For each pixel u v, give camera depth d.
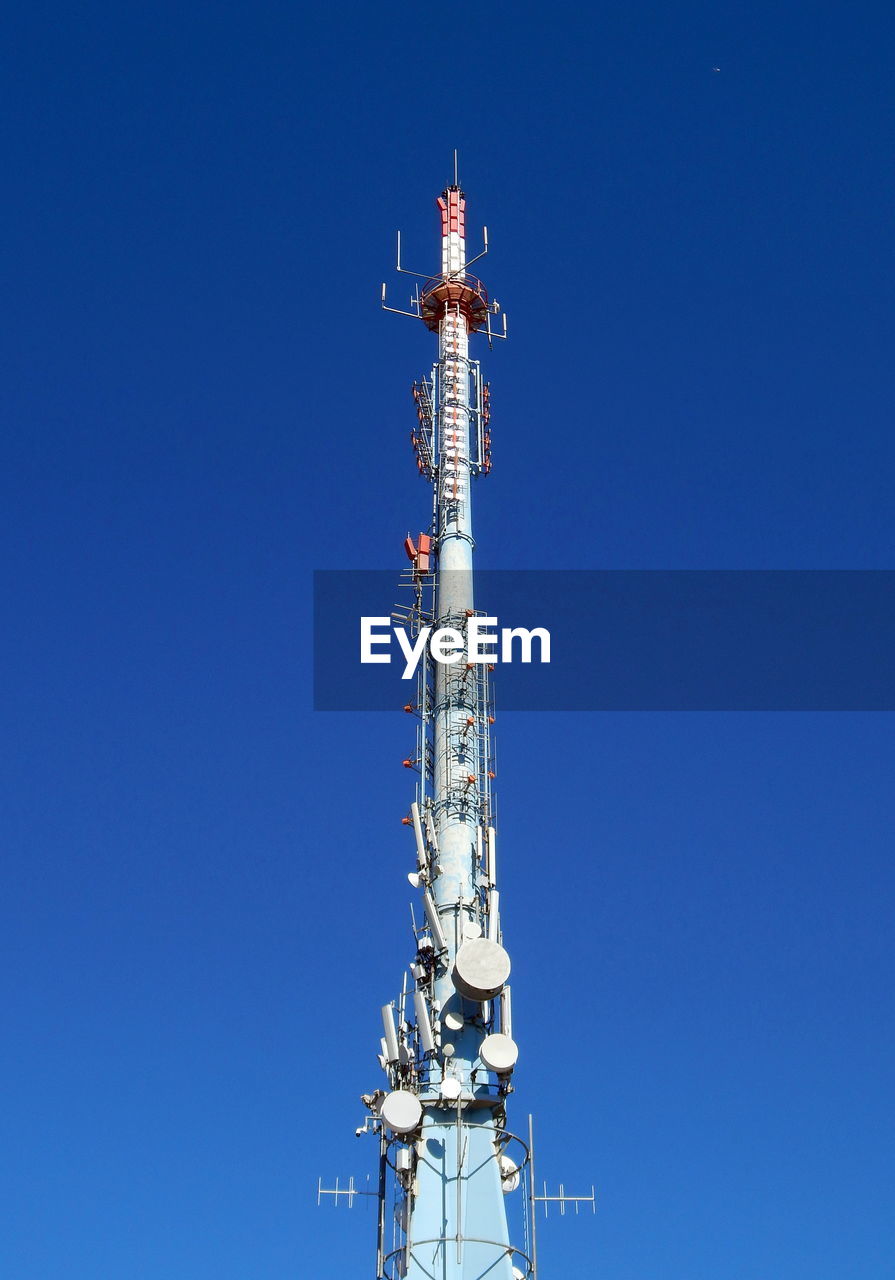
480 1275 42.16
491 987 45.75
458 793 50.97
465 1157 44.16
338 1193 45.09
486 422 61.66
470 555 57.19
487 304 65.06
